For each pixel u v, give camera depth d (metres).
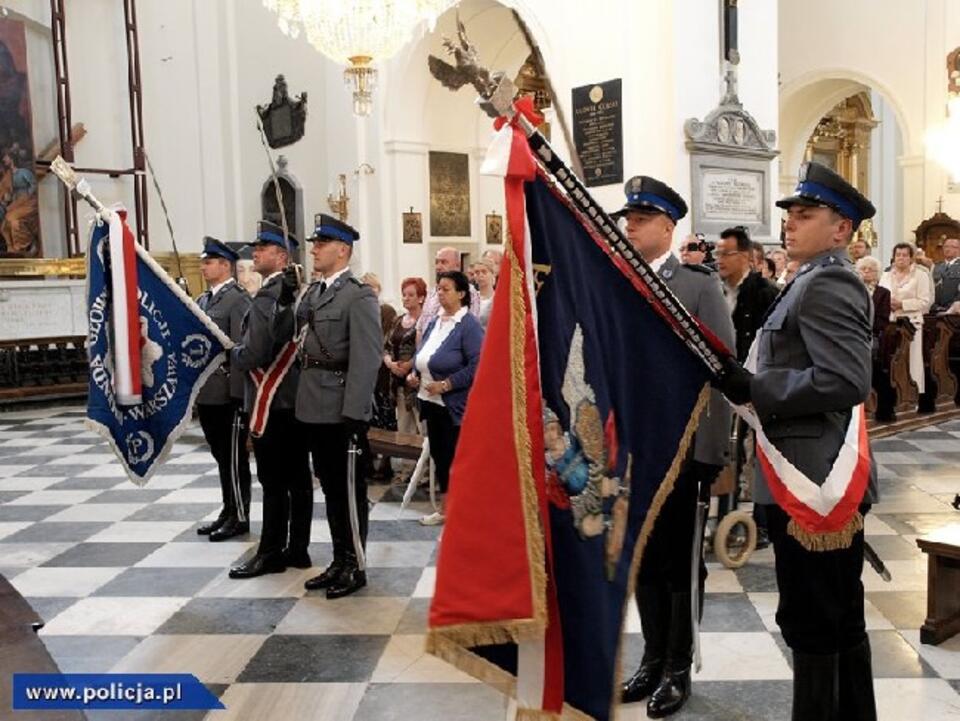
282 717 3.15
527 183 1.84
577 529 1.82
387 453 6.12
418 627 3.95
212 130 15.33
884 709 3.10
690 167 10.29
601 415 1.90
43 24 14.93
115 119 15.56
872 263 8.59
